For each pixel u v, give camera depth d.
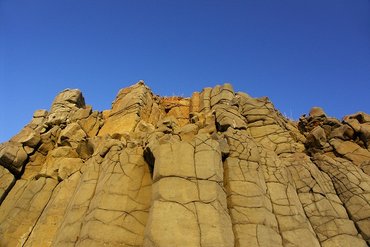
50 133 15.87
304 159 12.21
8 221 11.23
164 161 8.65
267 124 14.62
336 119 15.38
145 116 17.08
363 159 12.42
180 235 6.93
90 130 16.52
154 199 7.76
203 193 7.91
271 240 8.12
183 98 21.25
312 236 8.90
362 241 9.09
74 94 20.05
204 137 9.56
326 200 10.20
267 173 10.61
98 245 7.68
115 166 10.09
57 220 10.49
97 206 8.59
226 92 17.88
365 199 10.08
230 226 7.79
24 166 14.50
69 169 12.91
